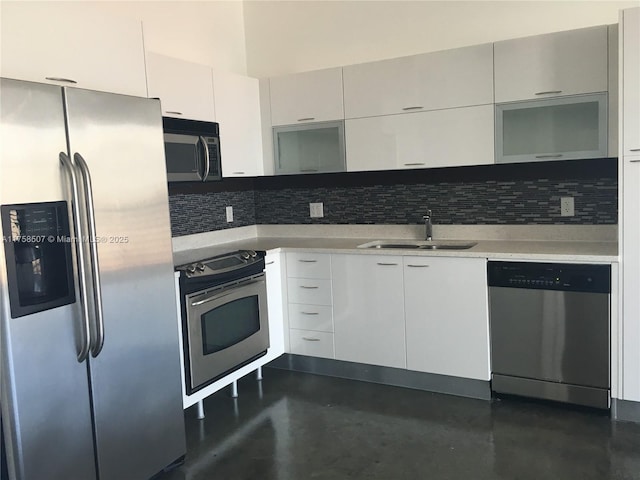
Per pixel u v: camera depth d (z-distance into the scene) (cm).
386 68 375
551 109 333
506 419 311
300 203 456
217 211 432
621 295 294
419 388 362
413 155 372
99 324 227
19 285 206
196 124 353
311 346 391
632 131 281
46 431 214
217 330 335
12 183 201
